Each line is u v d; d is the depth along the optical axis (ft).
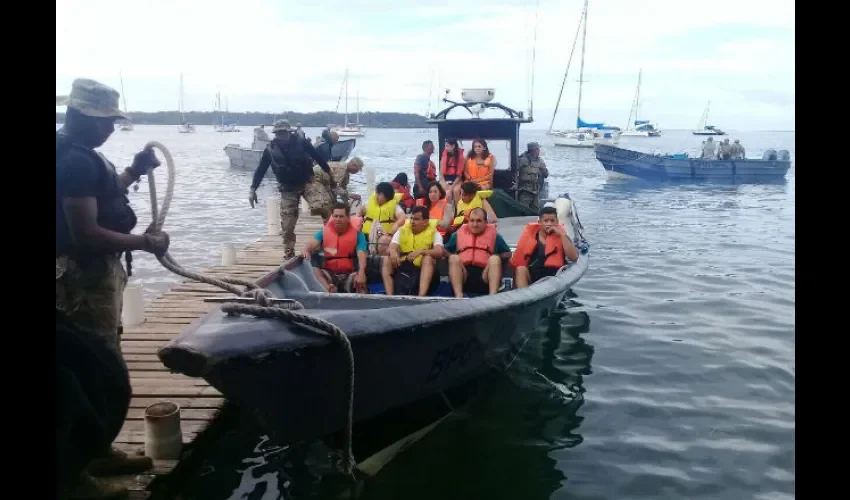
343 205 20.49
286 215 30.17
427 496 13.21
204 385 16.72
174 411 13.58
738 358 20.39
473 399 17.19
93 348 10.82
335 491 13.61
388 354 13.12
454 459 14.58
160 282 31.48
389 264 20.18
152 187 11.87
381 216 24.81
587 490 13.21
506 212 33.37
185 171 95.86
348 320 12.28
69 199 10.17
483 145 32.81
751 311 25.73
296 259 18.99
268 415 11.68
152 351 19.17
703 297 27.94
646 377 18.94
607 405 17.11
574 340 22.29
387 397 13.75
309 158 30.09
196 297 25.57
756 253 37.76
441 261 21.75
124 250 11.04
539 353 20.98
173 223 49.01
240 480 14.23
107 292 11.07
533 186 35.55
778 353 20.84
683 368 19.61
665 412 16.66
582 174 99.81
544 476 13.76
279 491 13.75
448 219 24.67
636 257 36.68
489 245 20.47
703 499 12.82
